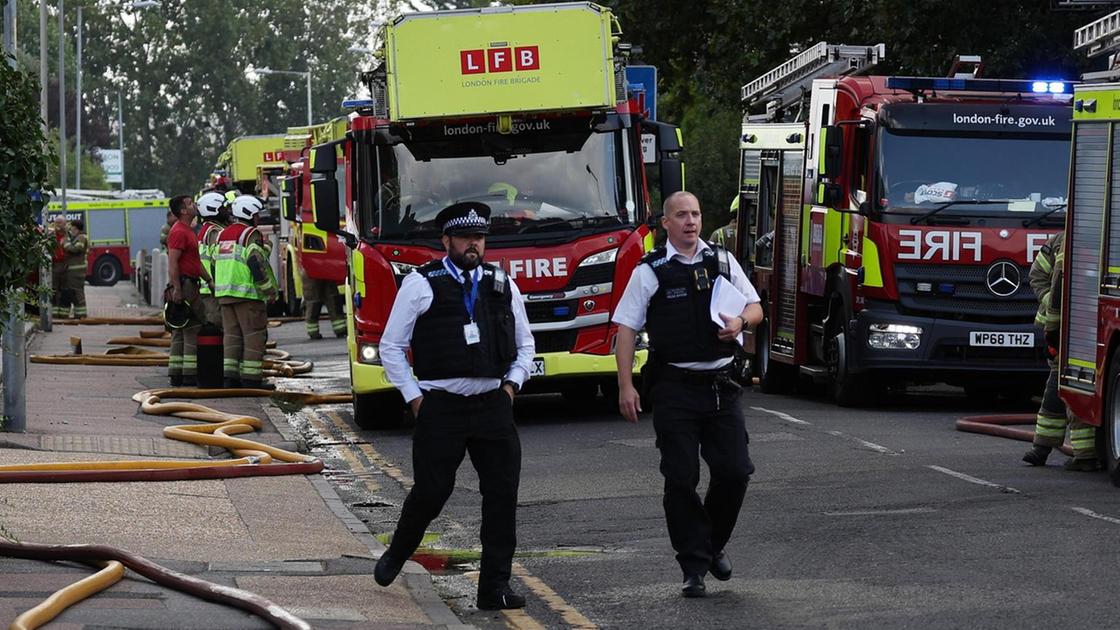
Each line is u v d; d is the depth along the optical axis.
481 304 12.13
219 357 29.75
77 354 37.72
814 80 28.73
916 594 12.06
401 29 24.08
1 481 17.27
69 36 161.50
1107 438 17.91
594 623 11.65
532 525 16.22
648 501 17.45
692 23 49.28
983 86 26.44
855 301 26.41
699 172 67.19
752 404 28.19
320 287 47.78
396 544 12.36
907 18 39.44
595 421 25.38
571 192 24.30
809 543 14.45
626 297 12.52
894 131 26.06
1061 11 34.59
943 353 25.88
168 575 12.12
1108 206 18.30
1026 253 25.73
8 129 13.73
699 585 12.34
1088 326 18.58
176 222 29.83
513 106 23.97
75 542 14.16
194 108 165.38
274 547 14.45
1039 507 15.96
